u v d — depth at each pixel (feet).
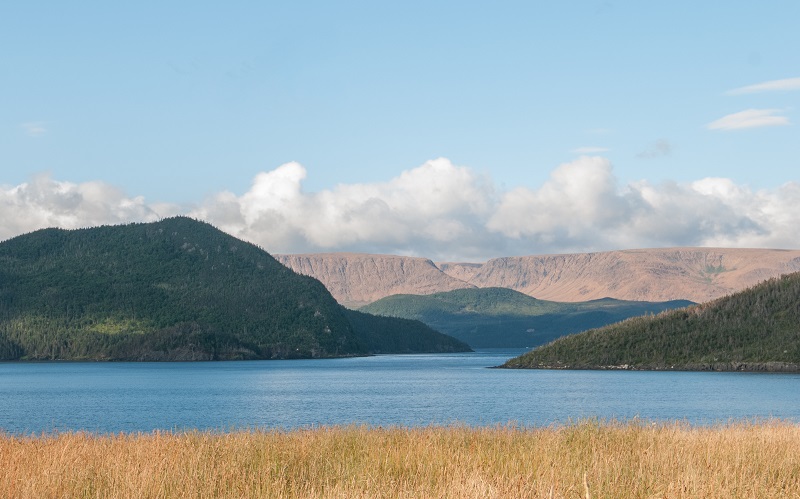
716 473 92.94
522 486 82.38
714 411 346.74
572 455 109.09
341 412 366.43
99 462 102.99
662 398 438.81
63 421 327.88
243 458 106.01
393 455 107.55
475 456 107.86
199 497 86.99
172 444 117.08
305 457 108.47
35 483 88.58
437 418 318.24
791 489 90.79
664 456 105.60
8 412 387.75
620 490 87.10
